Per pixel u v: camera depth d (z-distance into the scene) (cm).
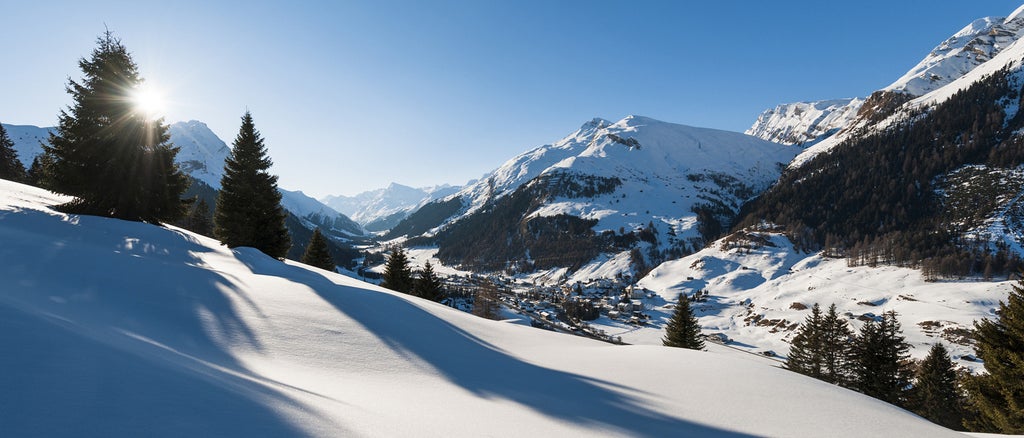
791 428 787
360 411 531
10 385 338
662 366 1270
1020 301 1833
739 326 11912
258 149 3850
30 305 743
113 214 3073
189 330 909
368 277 13288
